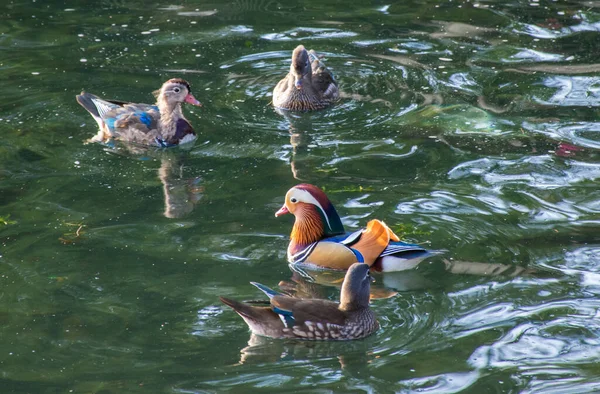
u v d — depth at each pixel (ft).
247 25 73.36
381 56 67.26
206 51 68.49
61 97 60.85
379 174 49.65
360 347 34.40
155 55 67.62
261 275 39.75
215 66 65.98
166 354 33.63
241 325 35.70
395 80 63.31
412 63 65.82
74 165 51.70
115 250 41.47
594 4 76.23
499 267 40.06
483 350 33.99
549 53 66.80
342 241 41.16
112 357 33.35
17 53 67.51
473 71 64.28
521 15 74.43
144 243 42.22
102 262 40.34
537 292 37.96
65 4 77.77
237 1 78.54
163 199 47.16
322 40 70.18
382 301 37.78
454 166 50.49
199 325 35.60
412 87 62.13
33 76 63.77
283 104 59.41
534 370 32.65
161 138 54.54
